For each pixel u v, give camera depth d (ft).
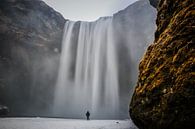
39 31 293.84
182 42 28.71
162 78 28.53
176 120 25.03
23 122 145.69
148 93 29.50
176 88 25.70
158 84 28.53
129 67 322.75
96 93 328.29
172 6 37.01
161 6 41.75
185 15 30.99
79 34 327.88
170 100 25.84
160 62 30.68
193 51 26.63
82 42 328.08
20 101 279.69
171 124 25.50
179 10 33.94
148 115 28.48
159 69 29.91
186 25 29.71
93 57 327.06
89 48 327.47
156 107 27.73
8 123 129.49
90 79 327.26
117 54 325.21
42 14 298.35
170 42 30.71
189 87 24.54
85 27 330.95
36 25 290.76
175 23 32.30
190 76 24.98
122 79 325.42
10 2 267.39
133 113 31.76
